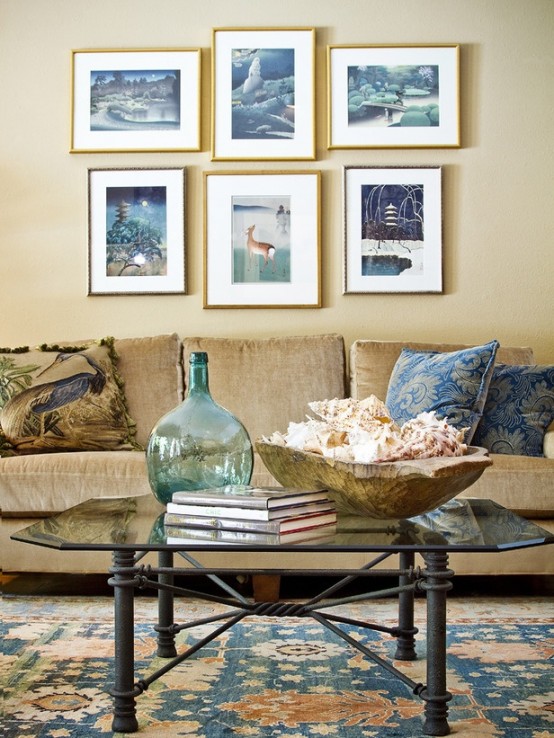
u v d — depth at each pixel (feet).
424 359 10.66
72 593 9.30
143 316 12.78
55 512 9.18
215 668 6.58
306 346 11.62
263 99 12.83
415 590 5.41
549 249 12.75
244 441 6.39
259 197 12.80
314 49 12.80
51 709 5.67
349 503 5.85
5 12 12.84
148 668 6.55
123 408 11.10
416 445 5.72
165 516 5.60
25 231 12.80
